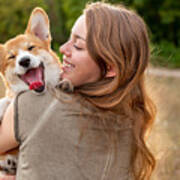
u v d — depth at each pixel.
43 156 1.82
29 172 1.83
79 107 1.88
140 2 15.95
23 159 1.86
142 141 2.07
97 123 1.90
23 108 1.86
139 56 2.00
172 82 9.84
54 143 1.83
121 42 1.93
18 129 1.86
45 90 1.89
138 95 2.08
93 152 1.89
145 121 2.13
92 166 1.89
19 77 2.41
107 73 1.99
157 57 3.00
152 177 3.21
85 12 2.02
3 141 1.92
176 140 5.32
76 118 1.86
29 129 1.84
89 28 1.94
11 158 2.14
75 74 2.03
